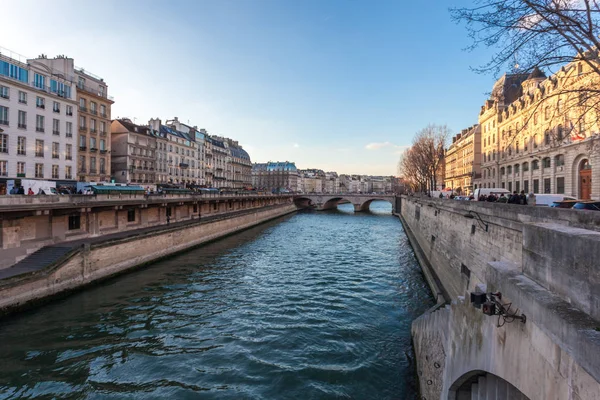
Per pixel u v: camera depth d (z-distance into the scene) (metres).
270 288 21.78
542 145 32.88
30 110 35.28
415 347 12.41
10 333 14.84
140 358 13.05
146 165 58.84
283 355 13.25
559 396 3.26
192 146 76.75
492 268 5.11
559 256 3.59
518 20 7.23
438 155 53.59
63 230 24.30
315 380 11.59
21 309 16.95
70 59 41.56
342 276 24.73
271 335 14.97
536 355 3.75
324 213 94.62
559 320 3.07
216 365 12.57
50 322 16.08
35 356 13.07
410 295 20.25
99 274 22.33
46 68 37.16
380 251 34.88
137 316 17.02
